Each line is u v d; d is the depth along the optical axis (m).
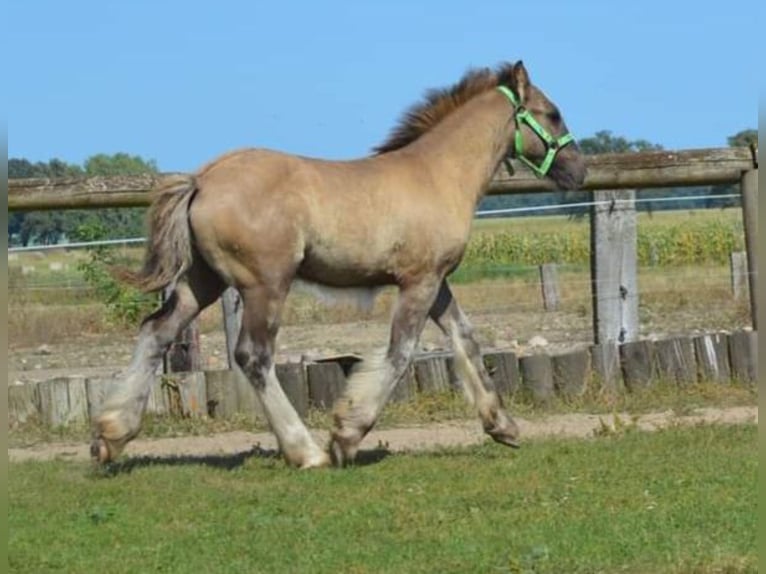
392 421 12.65
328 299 10.58
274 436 11.48
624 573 7.11
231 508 8.90
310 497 9.15
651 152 13.40
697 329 19.11
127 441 10.32
